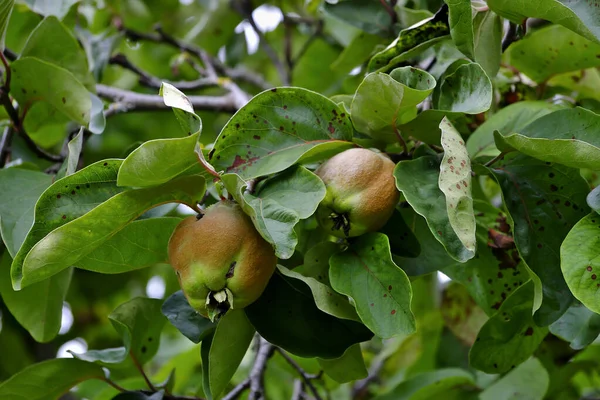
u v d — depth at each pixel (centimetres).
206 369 123
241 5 190
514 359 130
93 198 119
